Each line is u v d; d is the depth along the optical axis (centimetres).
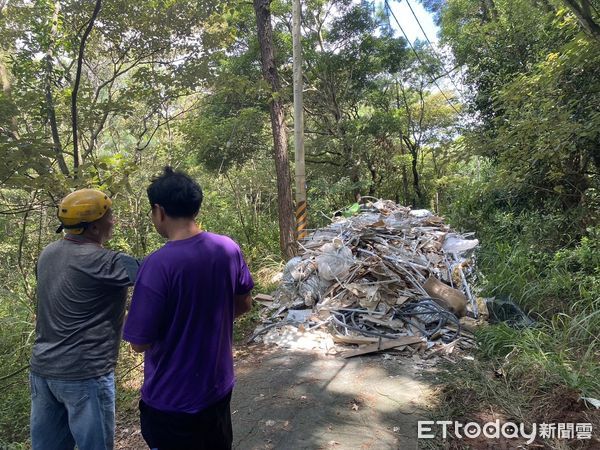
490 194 906
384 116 1372
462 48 1086
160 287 166
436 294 502
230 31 707
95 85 823
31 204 447
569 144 584
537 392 337
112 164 425
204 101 798
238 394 373
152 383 174
